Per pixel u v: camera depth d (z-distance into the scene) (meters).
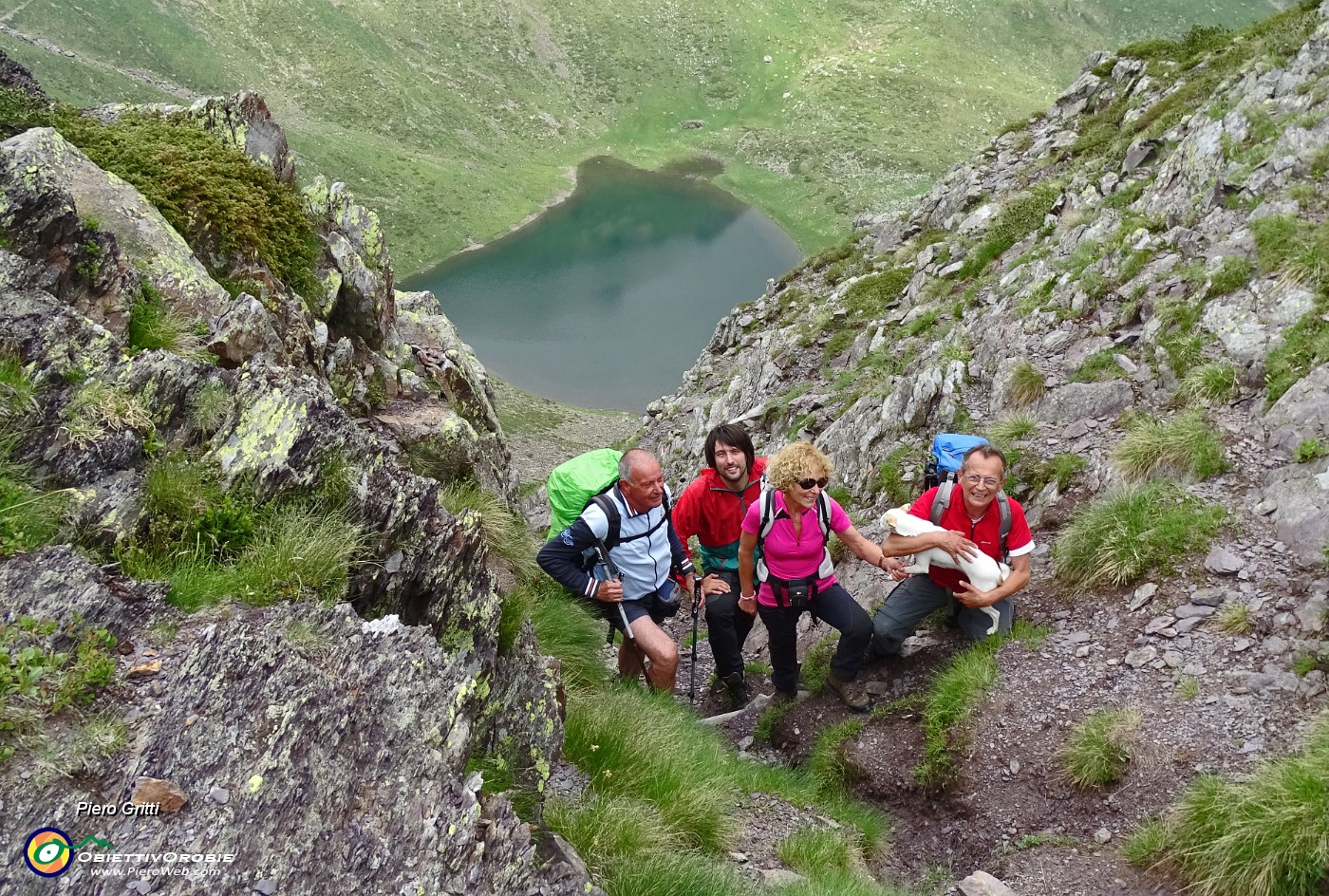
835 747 8.83
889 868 7.48
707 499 9.54
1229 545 8.68
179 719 3.94
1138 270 13.89
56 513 4.57
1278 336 10.58
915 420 14.26
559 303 165.00
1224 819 6.16
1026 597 9.52
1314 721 6.71
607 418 118.31
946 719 8.30
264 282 8.79
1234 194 13.91
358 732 4.36
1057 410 12.05
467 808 4.37
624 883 5.42
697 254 186.12
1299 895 5.63
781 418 20.44
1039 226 21.80
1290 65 15.98
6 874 3.23
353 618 4.88
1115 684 7.93
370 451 5.89
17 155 6.00
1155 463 9.95
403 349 12.63
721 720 10.30
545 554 8.74
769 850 6.98
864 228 38.16
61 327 5.22
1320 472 8.71
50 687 3.79
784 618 9.35
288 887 3.62
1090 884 6.53
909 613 9.12
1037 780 7.51
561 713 7.07
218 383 5.61
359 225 12.41
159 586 4.54
